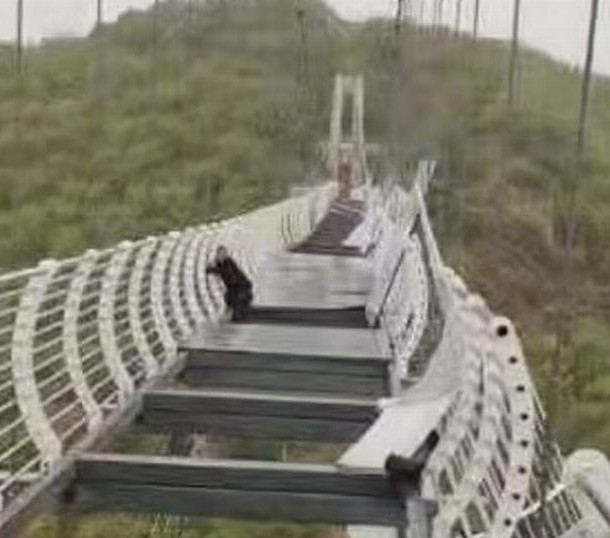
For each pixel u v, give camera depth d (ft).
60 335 22.17
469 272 80.64
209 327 39.60
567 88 146.00
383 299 42.88
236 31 198.39
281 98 186.50
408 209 44.39
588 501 15.92
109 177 133.69
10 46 179.11
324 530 43.98
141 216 120.78
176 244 36.22
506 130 121.29
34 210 115.03
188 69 188.44
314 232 104.63
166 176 140.97
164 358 31.37
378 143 148.46
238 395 25.32
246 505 18.61
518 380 12.76
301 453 37.19
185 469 18.75
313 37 199.41
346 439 24.57
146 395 25.23
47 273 17.76
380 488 18.53
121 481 18.72
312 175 174.70
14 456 19.65
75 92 166.81
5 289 23.75
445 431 17.40
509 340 12.89
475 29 130.21
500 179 108.68
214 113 170.50
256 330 40.63
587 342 71.82
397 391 26.07
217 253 45.98
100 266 23.53
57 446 18.29
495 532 12.41
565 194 107.24
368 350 34.88
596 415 61.16
